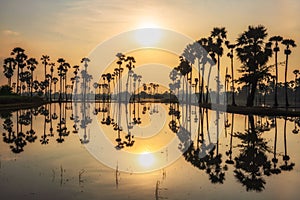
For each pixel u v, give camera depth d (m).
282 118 40.88
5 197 9.23
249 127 30.70
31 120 38.69
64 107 76.94
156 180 11.41
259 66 53.75
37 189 10.05
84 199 9.06
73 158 15.49
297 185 10.74
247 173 12.62
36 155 16.20
